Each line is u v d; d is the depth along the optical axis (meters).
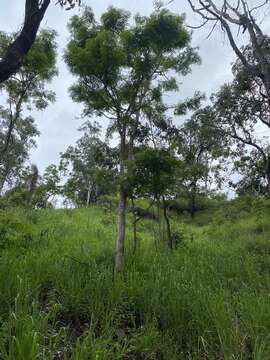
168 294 5.39
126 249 9.66
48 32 14.05
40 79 15.21
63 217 16.42
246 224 19.44
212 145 23.86
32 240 9.42
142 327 4.65
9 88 15.18
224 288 6.20
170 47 9.09
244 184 23.55
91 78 8.88
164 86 9.44
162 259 8.16
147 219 16.64
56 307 4.45
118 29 9.16
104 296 5.27
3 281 4.94
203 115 23.33
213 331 4.47
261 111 21.17
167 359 4.18
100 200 22.41
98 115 9.19
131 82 9.05
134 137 8.98
